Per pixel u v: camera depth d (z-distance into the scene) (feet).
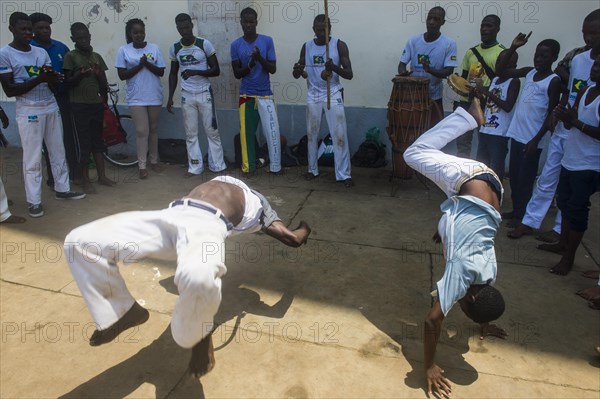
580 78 12.50
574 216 11.50
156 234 7.68
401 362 9.02
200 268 6.73
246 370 8.78
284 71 20.67
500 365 8.98
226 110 21.30
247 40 18.38
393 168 17.79
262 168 20.85
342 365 8.93
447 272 8.24
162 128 22.26
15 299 10.76
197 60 18.56
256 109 19.04
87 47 16.67
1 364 8.83
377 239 13.97
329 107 17.67
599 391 8.41
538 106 13.50
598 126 10.65
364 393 8.30
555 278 11.91
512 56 14.74
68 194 16.78
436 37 17.25
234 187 9.12
